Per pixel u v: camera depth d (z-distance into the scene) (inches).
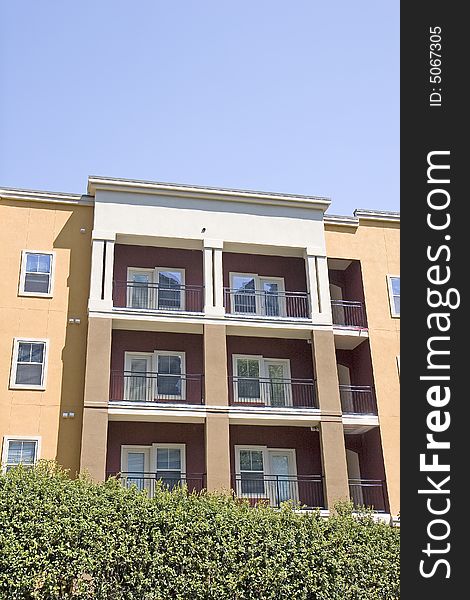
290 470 1057.5
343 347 1168.2
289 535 788.0
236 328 1077.8
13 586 673.0
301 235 1153.4
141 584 716.0
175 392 1051.9
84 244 1083.3
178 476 1005.8
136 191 1107.9
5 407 963.3
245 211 1143.6
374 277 1175.0
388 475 1048.8
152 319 1035.9
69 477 940.0
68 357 1010.7
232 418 1011.3
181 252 1143.0
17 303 1023.6
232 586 738.2
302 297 1152.8
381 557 802.2
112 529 738.2
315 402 1074.1
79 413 981.2
